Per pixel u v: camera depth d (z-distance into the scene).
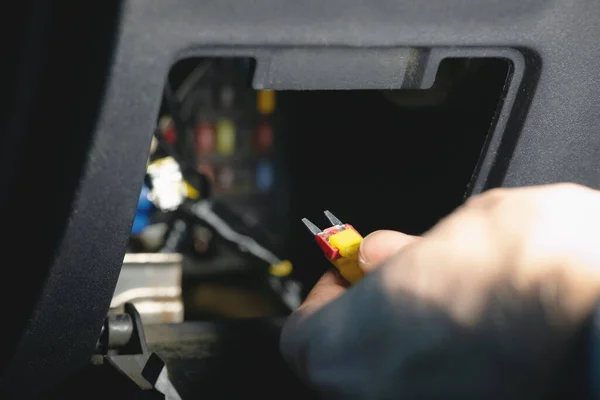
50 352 0.52
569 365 0.29
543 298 0.30
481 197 0.36
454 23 0.47
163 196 1.29
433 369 0.31
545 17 0.49
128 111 0.44
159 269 0.93
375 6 0.45
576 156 0.55
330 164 1.27
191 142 1.54
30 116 0.45
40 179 0.47
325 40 0.45
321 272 1.35
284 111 1.67
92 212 0.46
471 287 0.32
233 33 0.43
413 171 1.04
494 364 0.30
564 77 0.51
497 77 0.72
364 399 0.33
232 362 0.65
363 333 0.33
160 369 0.54
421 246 0.34
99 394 0.58
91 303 0.50
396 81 0.49
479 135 0.83
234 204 2.13
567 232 0.32
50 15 0.43
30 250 0.48
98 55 0.42
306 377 0.35
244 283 1.65
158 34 0.42
